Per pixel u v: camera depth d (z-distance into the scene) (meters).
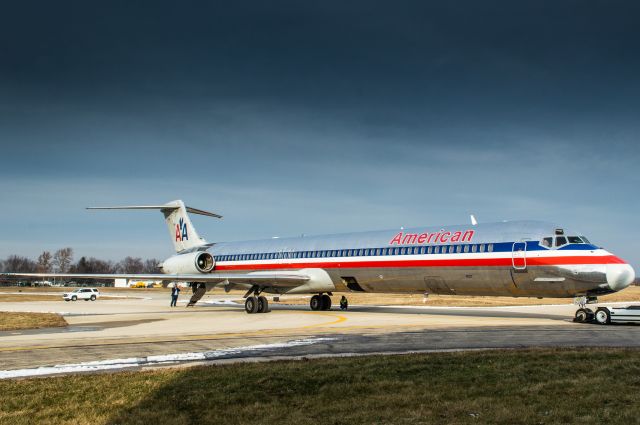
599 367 12.27
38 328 25.25
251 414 9.22
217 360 14.69
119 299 68.31
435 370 12.34
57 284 167.38
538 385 10.76
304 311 37.09
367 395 10.33
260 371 12.37
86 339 20.06
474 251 28.03
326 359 14.05
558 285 25.64
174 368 13.12
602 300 63.44
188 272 40.12
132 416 9.24
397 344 17.48
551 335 19.53
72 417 9.27
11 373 12.99
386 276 31.73
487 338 18.81
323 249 35.41
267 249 39.22
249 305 34.41
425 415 8.95
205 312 37.28
